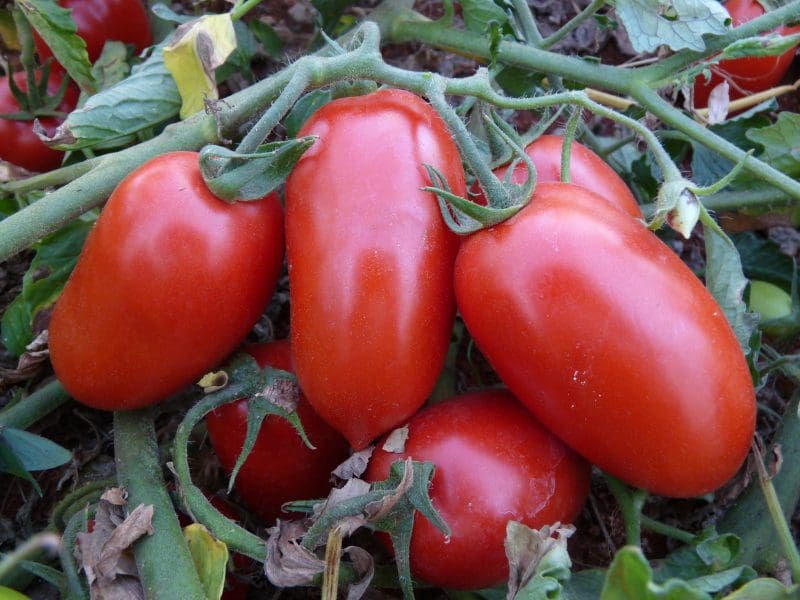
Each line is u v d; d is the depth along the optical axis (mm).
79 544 238
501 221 226
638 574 175
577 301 214
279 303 349
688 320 216
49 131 343
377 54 250
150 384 248
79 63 319
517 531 225
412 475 229
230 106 274
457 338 301
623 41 430
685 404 214
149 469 260
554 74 307
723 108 318
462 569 239
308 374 229
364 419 232
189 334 238
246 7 285
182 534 241
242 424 266
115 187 259
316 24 375
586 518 319
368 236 222
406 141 231
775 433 298
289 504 244
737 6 358
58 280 313
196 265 231
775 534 276
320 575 233
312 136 232
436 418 247
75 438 328
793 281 319
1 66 405
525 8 320
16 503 314
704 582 238
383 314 221
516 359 223
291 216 234
